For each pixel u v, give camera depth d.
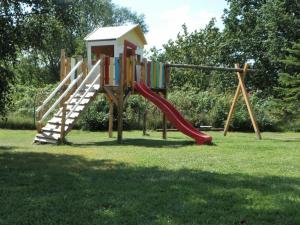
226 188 7.75
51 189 7.48
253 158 12.04
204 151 13.65
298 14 40.09
